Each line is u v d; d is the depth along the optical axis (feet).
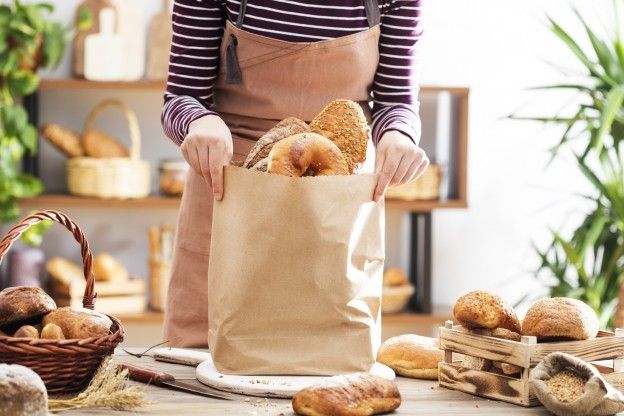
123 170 12.58
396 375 5.21
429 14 14.16
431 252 13.20
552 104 14.38
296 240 4.72
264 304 4.81
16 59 12.39
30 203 12.59
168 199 12.74
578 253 12.30
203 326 6.59
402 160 5.34
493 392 4.64
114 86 12.75
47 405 4.01
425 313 13.20
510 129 14.40
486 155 14.39
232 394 4.67
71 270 12.79
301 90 6.08
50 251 13.73
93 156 12.72
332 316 4.85
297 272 4.78
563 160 14.44
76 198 12.53
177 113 5.67
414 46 6.15
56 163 13.62
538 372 4.43
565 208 14.51
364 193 4.78
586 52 14.35
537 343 4.56
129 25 13.15
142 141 13.82
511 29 14.28
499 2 14.23
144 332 13.56
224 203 4.81
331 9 5.93
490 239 14.48
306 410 4.24
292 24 5.94
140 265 13.92
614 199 11.78
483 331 4.73
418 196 12.90
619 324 10.14
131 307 12.83
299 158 4.75
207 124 5.30
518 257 14.49
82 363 4.58
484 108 14.34
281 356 4.85
